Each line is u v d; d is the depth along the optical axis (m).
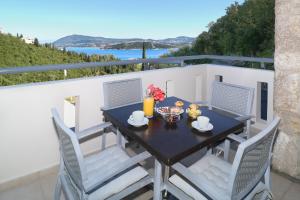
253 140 1.14
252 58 3.24
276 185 2.07
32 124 2.17
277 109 2.15
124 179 1.55
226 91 2.41
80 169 1.31
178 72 3.31
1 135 2.03
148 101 1.88
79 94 2.43
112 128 2.33
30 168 2.23
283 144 2.15
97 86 2.53
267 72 3.02
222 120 1.87
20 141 2.13
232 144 2.48
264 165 1.46
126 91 2.48
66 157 1.49
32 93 2.12
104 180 1.44
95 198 1.41
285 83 2.04
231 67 3.43
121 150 1.92
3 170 2.09
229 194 1.21
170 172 1.66
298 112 2.01
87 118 2.53
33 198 1.94
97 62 2.71
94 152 2.64
